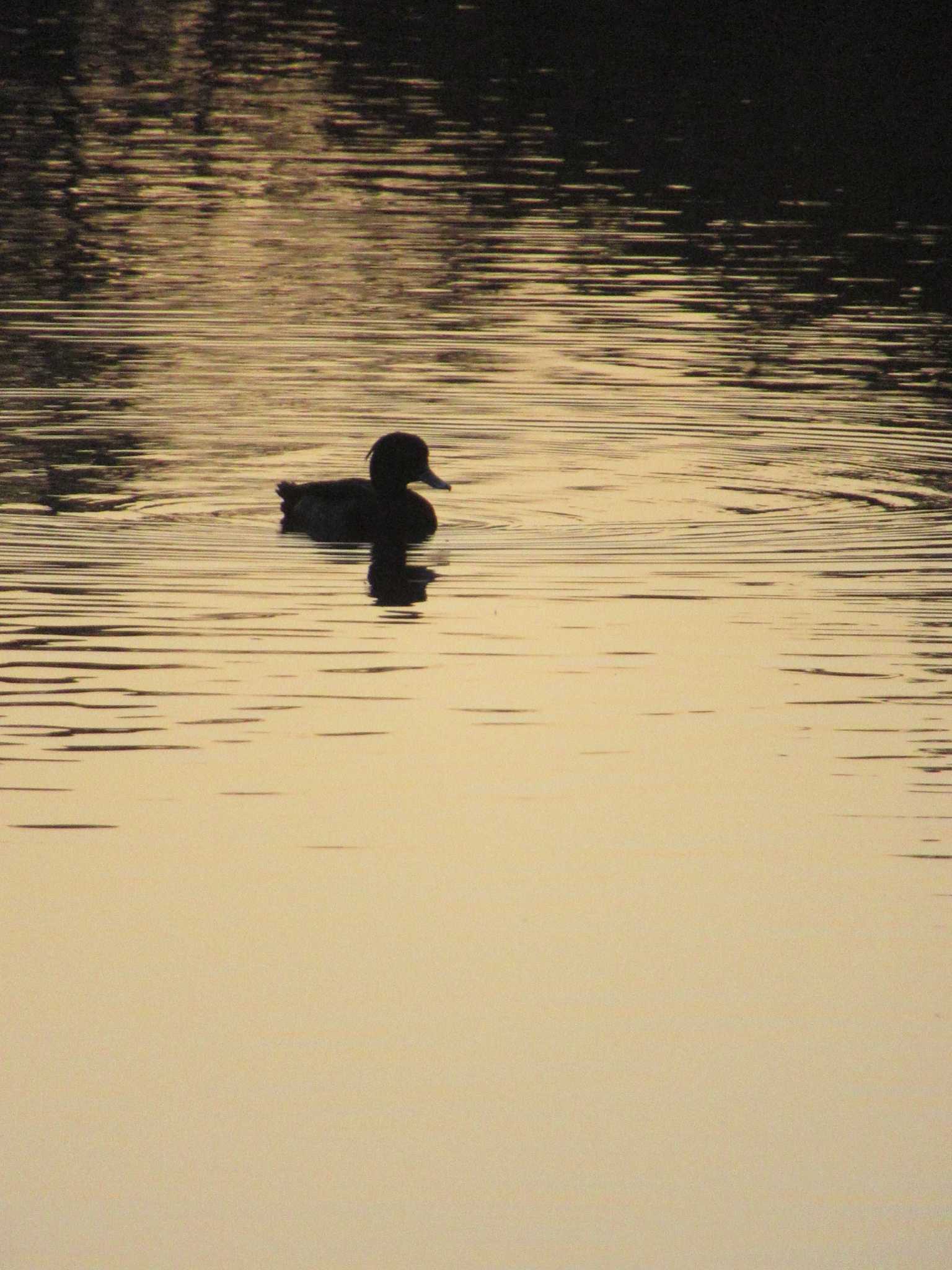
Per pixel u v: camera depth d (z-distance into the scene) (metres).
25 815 12.02
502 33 61.09
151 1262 8.14
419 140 45.00
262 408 24.30
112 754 13.05
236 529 19.34
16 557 18.06
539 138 45.59
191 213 37.12
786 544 18.77
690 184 40.75
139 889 11.05
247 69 54.44
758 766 12.96
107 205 37.78
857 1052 9.54
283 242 34.75
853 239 35.91
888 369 26.70
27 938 10.50
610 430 23.45
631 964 10.29
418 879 11.23
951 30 60.78
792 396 25.17
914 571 17.83
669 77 53.66
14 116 46.97
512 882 11.20
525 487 21.08
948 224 37.12
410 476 19.39
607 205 38.53
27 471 21.30
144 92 50.62
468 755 13.14
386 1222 8.38
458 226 36.28
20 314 29.08
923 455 22.42
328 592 17.11
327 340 27.83
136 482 20.95
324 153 43.47
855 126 47.12
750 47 58.41
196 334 28.16
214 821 11.97
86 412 23.92
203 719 13.78
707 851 11.62
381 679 14.67
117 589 17.09
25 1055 9.47
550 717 13.85
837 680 14.72
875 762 13.05
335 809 12.18
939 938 10.56
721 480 21.31
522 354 27.19
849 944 10.50
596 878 11.27
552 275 32.50
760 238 35.97
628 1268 8.14
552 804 12.30
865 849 11.66
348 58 56.69
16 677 14.66
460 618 16.33
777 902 10.96
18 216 36.56
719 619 16.28
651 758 13.09
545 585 17.36
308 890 11.09
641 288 31.67
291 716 13.85
